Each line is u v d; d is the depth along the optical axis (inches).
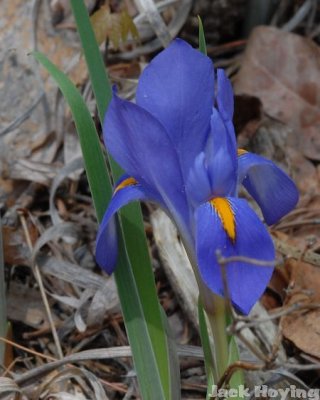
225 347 18.6
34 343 23.8
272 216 19.3
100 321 23.4
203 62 17.7
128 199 18.0
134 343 19.2
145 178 18.0
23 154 26.8
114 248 18.7
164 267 23.9
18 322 24.1
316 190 26.9
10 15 28.6
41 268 24.4
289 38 29.6
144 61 29.3
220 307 18.3
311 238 23.3
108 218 17.9
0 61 27.9
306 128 28.5
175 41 17.6
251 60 29.6
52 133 27.0
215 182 17.7
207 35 31.1
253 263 16.7
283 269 24.0
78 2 19.6
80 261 25.2
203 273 16.9
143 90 17.8
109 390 22.6
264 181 19.0
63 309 24.3
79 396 21.5
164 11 30.2
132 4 29.8
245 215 17.4
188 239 18.1
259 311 22.6
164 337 19.6
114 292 23.5
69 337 23.8
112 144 17.8
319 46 31.2
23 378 21.5
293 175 27.3
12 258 24.5
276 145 27.7
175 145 17.9
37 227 25.5
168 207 18.1
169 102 17.7
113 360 23.3
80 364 23.1
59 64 28.0
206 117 17.8
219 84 17.9
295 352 22.6
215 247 17.0
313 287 23.6
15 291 24.3
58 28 28.5
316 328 22.5
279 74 29.3
